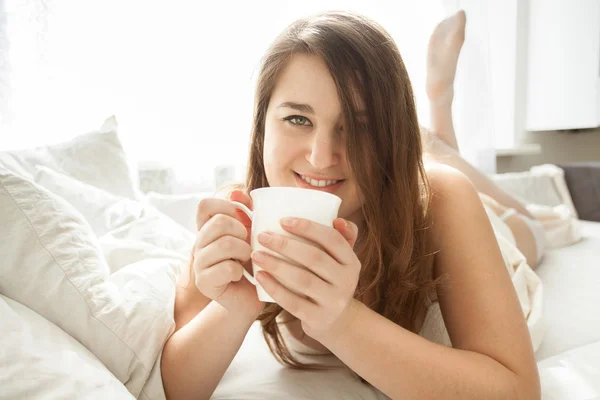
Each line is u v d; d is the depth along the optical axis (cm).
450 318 69
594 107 278
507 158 318
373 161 68
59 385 46
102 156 125
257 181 89
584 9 280
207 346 63
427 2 238
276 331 82
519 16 315
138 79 176
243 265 59
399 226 73
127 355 62
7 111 152
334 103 65
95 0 167
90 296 62
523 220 153
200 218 56
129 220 104
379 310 80
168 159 179
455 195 75
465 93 251
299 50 66
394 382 54
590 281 132
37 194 66
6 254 60
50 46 160
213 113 188
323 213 47
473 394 54
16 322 52
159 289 75
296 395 67
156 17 178
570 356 81
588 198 256
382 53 67
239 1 191
